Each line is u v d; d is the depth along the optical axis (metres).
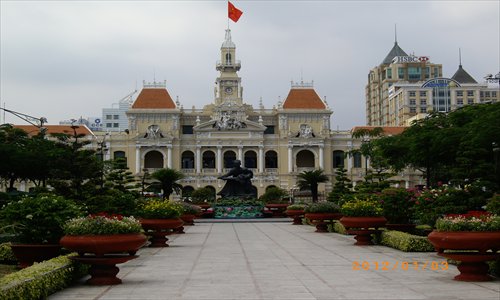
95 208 33.09
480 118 53.28
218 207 66.38
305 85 131.00
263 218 65.31
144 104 125.81
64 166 44.09
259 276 18.33
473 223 16.66
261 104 132.62
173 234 38.94
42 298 14.50
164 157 123.50
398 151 71.19
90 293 15.40
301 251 26.31
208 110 131.38
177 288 16.16
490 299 14.02
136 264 21.88
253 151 127.12
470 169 32.16
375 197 32.75
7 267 21.03
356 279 17.45
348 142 127.31
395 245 26.77
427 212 27.83
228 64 132.62
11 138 69.50
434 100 176.00
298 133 125.88
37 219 19.73
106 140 123.00
